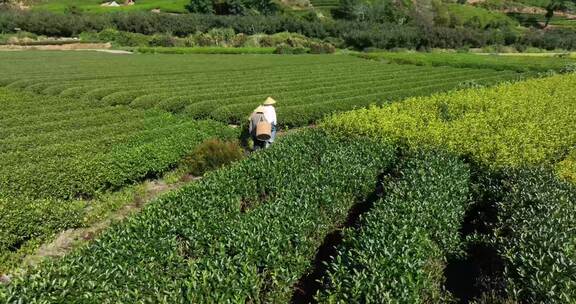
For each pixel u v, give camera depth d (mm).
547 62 57031
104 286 7262
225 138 21453
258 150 16406
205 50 77438
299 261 8586
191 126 22062
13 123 23406
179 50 77062
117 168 16250
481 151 14812
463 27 115125
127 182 17016
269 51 81062
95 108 27797
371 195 13609
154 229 9289
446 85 39094
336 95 32812
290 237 9133
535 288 7668
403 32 94250
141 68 49969
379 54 70250
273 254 8367
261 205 10906
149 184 17438
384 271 7766
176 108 28062
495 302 8250
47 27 91188
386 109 21828
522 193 11258
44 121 24266
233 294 7273
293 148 15711
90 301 7004
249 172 13141
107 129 21609
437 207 10492
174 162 18516
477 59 61719
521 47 95875
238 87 36000
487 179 13219
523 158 14820
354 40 94375
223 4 117625
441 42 95625
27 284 7316
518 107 22953
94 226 13625
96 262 7953
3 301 6820
